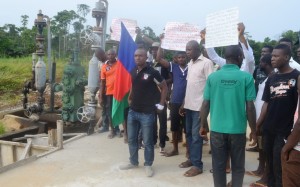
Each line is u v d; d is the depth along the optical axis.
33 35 32.59
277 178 3.86
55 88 9.41
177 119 5.81
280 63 3.76
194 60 5.05
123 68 5.93
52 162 5.66
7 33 36.56
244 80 3.76
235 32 4.23
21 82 15.52
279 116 3.80
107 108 7.57
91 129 7.49
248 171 5.18
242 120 3.83
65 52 25.17
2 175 5.10
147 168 5.12
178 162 5.69
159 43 6.41
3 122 9.23
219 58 5.37
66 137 7.50
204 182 4.83
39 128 8.84
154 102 5.05
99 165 5.53
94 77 7.50
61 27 32.59
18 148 6.94
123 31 5.93
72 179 4.96
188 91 5.04
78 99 8.23
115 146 6.59
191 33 5.62
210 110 4.02
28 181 4.88
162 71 6.29
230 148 3.94
